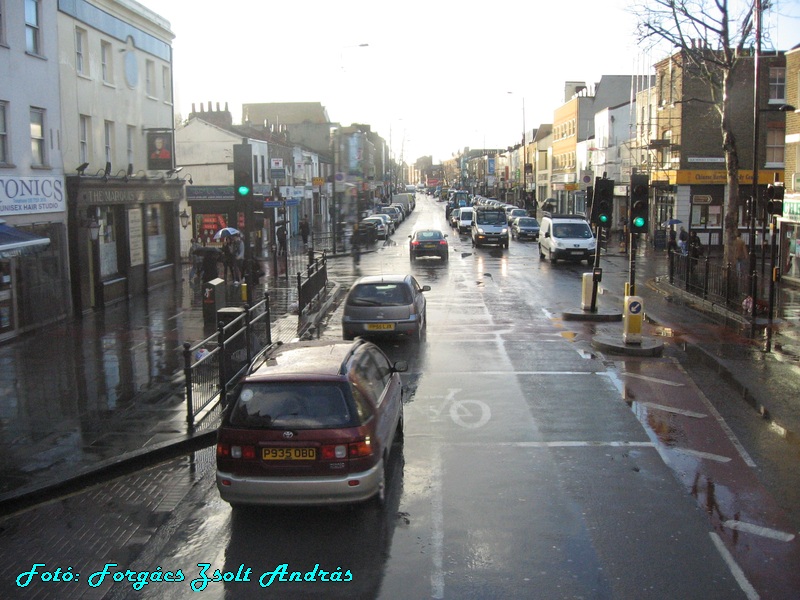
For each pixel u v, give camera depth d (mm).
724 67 24266
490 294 24641
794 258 26391
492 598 6113
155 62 26375
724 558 6770
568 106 72375
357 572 6594
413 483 8664
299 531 7438
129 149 24469
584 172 65125
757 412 11562
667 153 42938
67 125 19891
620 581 6359
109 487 8766
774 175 40219
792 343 16609
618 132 55125
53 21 19125
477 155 161750
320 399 7340
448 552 6930
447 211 79188
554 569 6578
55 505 8242
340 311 21875
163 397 12266
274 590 6340
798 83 25625
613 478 8797
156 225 26875
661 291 25688
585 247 33406
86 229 20688
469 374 14016
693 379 13641
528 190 94562
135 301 23359
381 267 33344
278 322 19516
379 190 93438
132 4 23906
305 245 42031
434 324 19328
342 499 7141
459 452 9758
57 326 18984
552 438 10312
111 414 11344
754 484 8609
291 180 52438
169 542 7301
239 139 38688
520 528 7426
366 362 8672
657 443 10102
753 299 18188
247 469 7160
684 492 8367
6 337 17016
